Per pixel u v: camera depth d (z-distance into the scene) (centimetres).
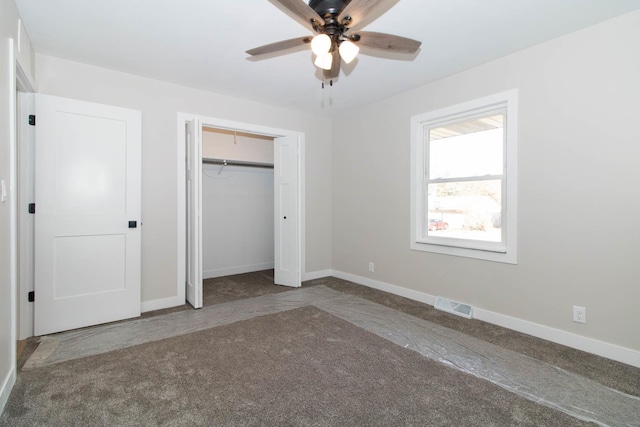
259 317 312
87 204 290
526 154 272
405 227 378
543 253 264
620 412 170
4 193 179
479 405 176
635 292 220
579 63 242
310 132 463
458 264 326
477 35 248
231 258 514
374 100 402
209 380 200
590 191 238
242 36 250
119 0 205
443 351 240
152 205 335
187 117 356
